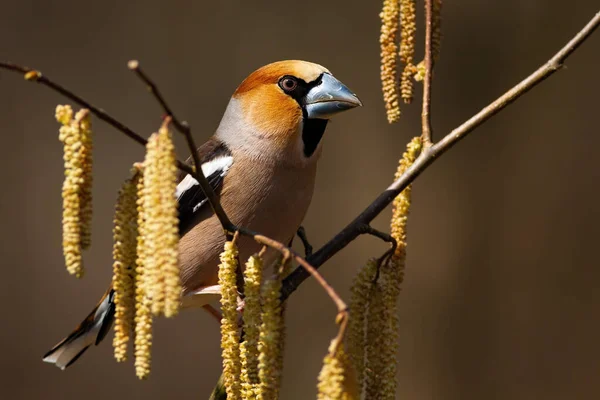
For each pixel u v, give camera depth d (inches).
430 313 498.6
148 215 127.7
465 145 507.8
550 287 477.7
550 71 180.9
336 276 502.0
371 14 525.3
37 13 515.2
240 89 247.1
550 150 489.1
